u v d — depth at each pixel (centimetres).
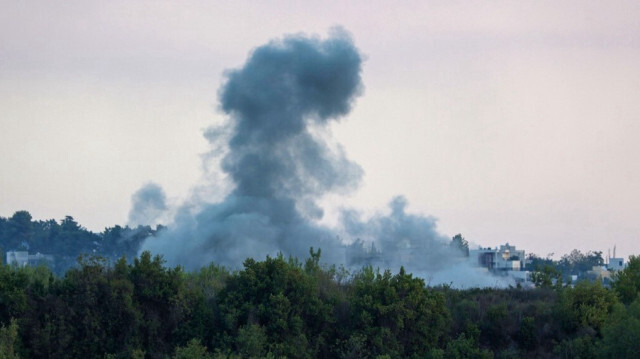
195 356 13700
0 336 13788
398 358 15388
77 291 15088
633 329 14912
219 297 15975
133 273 15738
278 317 15312
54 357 14512
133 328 14988
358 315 15900
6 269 15450
